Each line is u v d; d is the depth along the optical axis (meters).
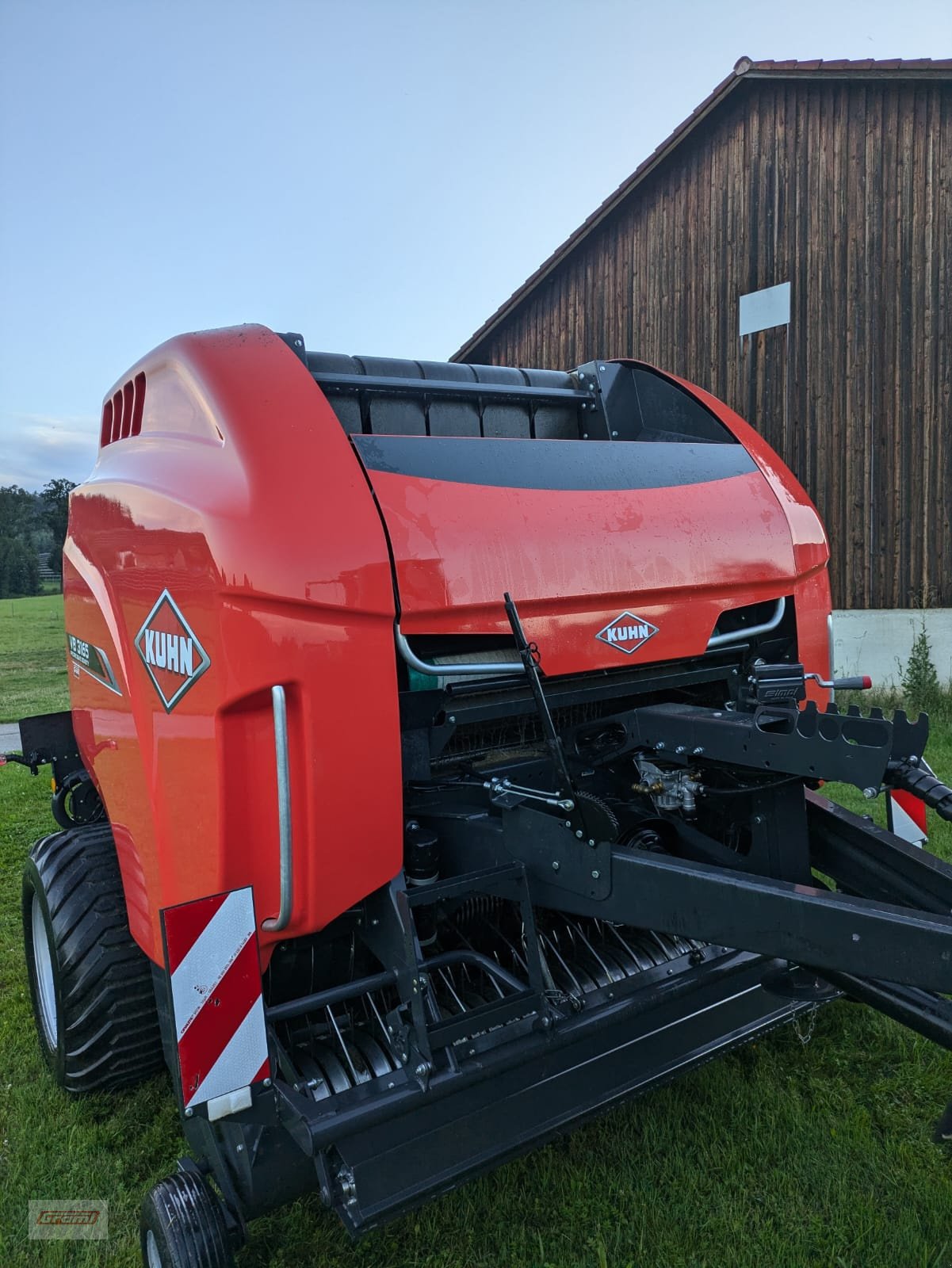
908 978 1.49
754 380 9.70
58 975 2.70
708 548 2.56
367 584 1.90
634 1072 2.18
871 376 8.93
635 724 2.34
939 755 6.15
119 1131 2.71
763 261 9.56
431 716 2.11
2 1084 3.04
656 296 10.58
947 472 8.59
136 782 2.35
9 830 6.00
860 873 2.31
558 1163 2.46
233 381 2.12
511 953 2.50
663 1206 2.26
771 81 9.30
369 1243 2.22
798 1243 2.13
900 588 8.86
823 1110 2.62
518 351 12.38
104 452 3.07
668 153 10.00
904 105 8.63
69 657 3.48
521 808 2.01
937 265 8.54
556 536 2.27
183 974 1.68
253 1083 1.76
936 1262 2.07
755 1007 2.46
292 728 1.85
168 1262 1.80
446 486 2.19
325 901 1.89
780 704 2.26
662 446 2.79
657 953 2.50
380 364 3.06
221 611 1.83
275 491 1.88
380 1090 1.80
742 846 2.60
